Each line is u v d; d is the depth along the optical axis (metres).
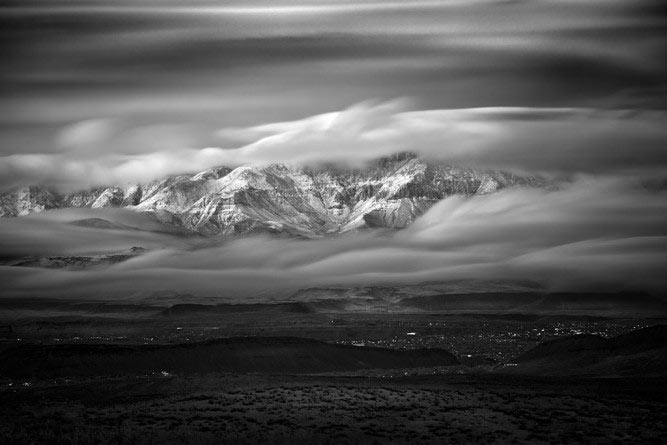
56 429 149.12
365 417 157.12
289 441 138.50
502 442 141.00
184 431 146.12
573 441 144.50
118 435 142.38
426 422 154.25
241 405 168.50
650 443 144.88
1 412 174.62
